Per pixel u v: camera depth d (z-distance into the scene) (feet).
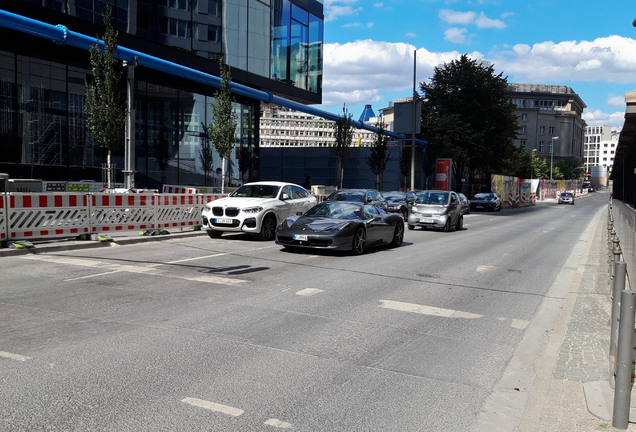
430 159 164.86
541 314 23.57
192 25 93.76
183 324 19.47
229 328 19.20
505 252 47.03
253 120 113.60
